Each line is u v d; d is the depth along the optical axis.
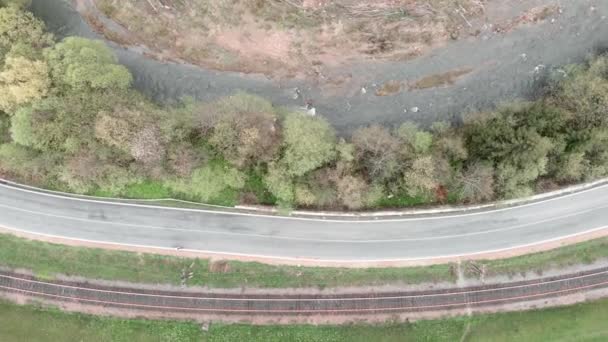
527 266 54.97
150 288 54.31
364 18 59.16
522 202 55.50
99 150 51.19
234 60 59.12
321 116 58.50
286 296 54.22
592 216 55.41
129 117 51.19
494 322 53.91
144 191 55.59
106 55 54.38
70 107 51.50
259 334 53.62
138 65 59.62
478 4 58.72
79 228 55.59
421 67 58.91
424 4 59.31
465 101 58.81
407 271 55.00
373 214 55.34
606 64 55.19
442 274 54.91
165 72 59.56
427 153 52.81
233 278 54.66
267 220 55.66
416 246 55.44
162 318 54.03
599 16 59.16
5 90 50.16
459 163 53.91
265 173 53.44
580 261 54.91
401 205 55.56
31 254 55.09
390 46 58.88
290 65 58.91
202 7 59.00
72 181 52.78
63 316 54.22
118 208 55.69
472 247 55.44
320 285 54.53
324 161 51.78
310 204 55.22
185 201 55.62
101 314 54.22
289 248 55.41
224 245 55.44
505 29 58.97
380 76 58.84
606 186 55.50
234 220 55.62
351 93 58.91
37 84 50.22
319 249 55.38
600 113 51.75
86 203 55.81
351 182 50.78
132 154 50.19
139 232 55.50
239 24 58.91
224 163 52.62
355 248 55.41
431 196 55.47
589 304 54.09
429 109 58.75
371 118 58.75
